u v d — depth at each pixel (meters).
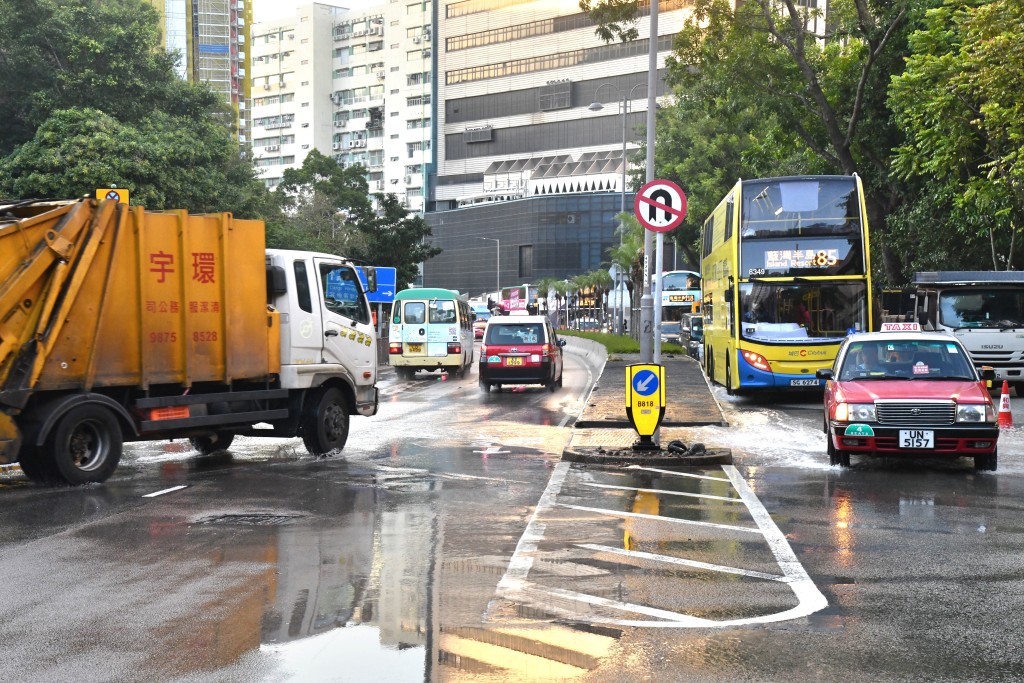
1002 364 26.66
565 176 124.69
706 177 58.81
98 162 30.77
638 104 120.50
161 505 10.95
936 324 27.16
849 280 24.50
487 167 134.25
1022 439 17.30
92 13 36.03
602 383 27.31
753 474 13.34
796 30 35.50
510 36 131.62
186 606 6.93
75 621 6.58
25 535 9.35
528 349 28.75
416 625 6.46
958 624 6.50
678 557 8.45
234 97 148.75
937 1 31.94
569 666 5.66
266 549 8.74
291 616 6.68
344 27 156.75
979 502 11.17
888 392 13.66
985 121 26.27
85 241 12.10
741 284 24.78
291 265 15.00
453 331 36.66
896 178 36.34
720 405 22.81
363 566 8.11
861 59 36.66
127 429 12.70
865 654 5.88
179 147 33.25
